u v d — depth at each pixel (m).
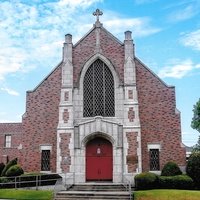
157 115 30.88
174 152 30.09
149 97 31.23
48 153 31.34
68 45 32.31
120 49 32.03
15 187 27.81
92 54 32.09
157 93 31.22
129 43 31.89
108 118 30.58
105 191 26.66
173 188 26.72
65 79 31.55
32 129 31.83
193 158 27.86
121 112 30.59
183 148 30.05
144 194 24.31
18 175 29.39
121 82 31.27
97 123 30.31
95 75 31.86
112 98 31.25
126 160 29.48
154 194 24.16
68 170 29.78
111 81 31.56
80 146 30.19
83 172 29.77
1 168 40.06
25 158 31.38
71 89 31.22
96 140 30.83
